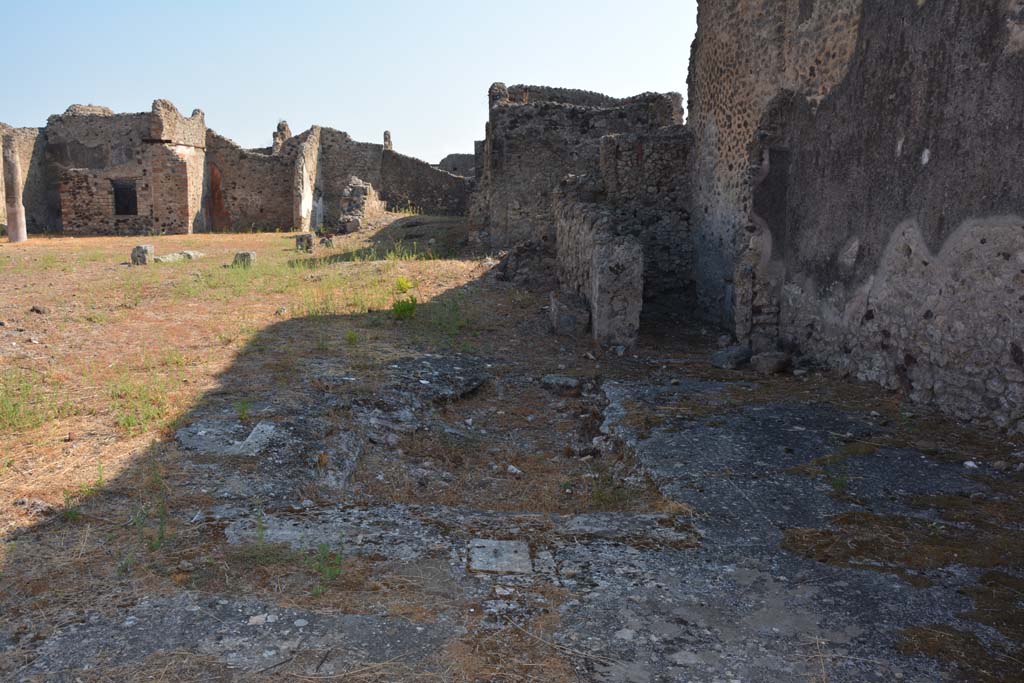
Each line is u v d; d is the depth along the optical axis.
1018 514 3.89
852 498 4.12
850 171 6.75
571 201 10.84
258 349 7.23
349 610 2.86
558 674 2.54
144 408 5.21
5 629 2.66
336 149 28.86
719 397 6.27
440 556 3.35
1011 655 2.69
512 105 15.23
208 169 27.92
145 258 14.38
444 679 2.48
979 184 5.19
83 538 3.34
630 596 3.08
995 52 4.98
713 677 2.54
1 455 4.39
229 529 3.47
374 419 5.43
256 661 2.53
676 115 15.41
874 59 6.33
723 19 9.16
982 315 5.23
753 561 3.41
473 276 12.06
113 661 2.50
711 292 9.98
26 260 14.69
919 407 5.82
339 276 12.17
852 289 6.80
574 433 5.71
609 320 8.02
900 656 2.68
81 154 26.14
